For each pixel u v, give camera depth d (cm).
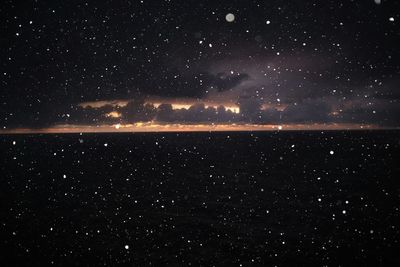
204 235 1505
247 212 1914
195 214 1884
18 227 1552
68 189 2616
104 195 2416
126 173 3631
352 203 2075
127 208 2014
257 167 4056
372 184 2731
